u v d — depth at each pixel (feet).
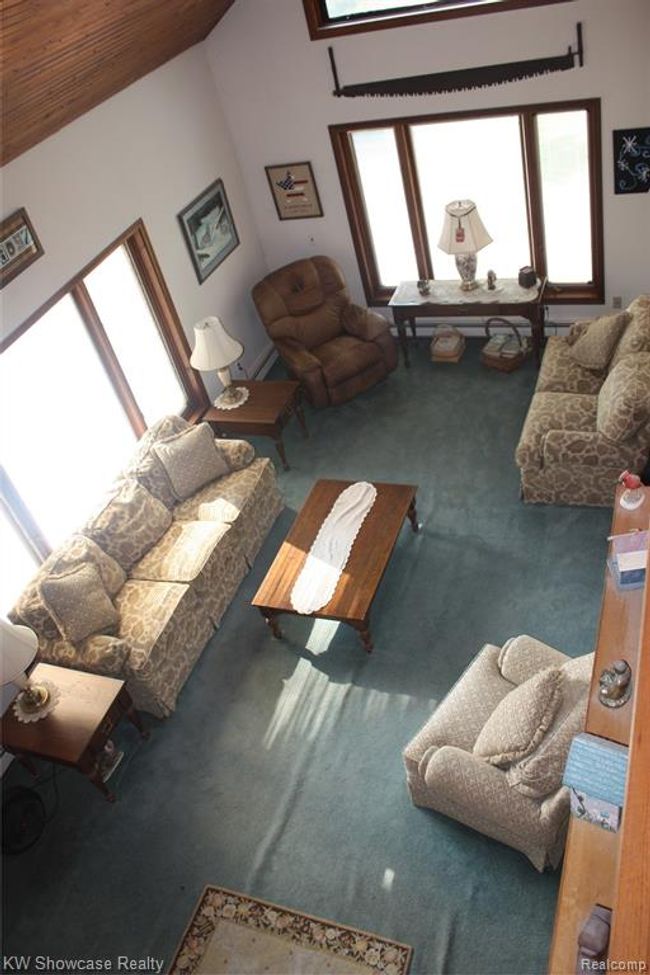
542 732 10.19
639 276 20.34
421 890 11.60
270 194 22.53
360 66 19.35
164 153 18.81
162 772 14.16
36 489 16.10
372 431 20.67
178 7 15.60
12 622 14.80
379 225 22.49
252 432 19.77
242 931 11.73
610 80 17.62
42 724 13.37
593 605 14.89
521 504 17.42
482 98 18.88
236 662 15.74
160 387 20.08
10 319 14.65
